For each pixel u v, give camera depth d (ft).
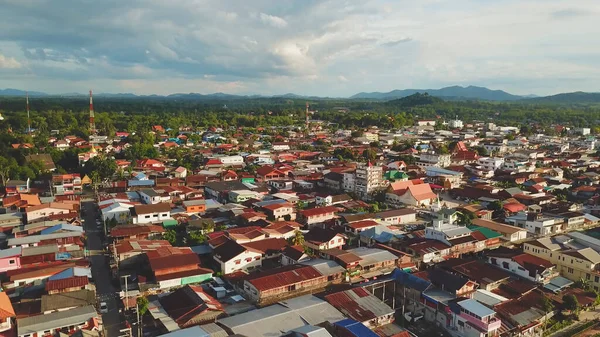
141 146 640.99
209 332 171.63
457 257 278.05
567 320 208.64
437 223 298.15
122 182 444.96
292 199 394.11
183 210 358.23
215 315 189.98
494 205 381.60
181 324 182.70
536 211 372.99
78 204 376.07
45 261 250.37
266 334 172.24
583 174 531.50
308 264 238.68
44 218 320.50
